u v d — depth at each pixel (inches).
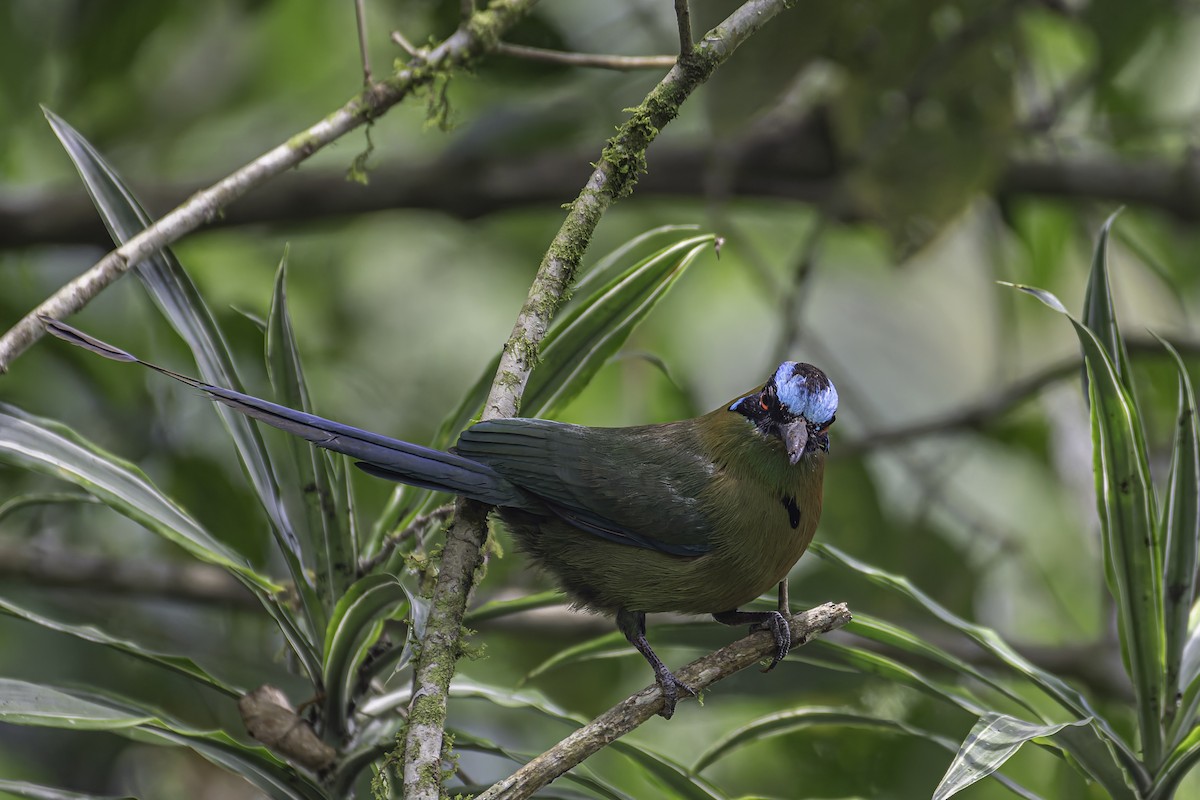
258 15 517.7
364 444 270.1
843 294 631.8
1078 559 547.5
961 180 453.7
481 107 546.3
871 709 395.2
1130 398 261.3
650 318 551.5
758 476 303.7
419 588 263.6
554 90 495.5
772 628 279.3
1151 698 268.4
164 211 491.5
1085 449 509.7
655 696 232.7
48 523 463.5
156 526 256.8
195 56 537.0
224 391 261.0
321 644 279.3
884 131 455.8
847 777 396.8
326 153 557.3
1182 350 471.5
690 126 570.9
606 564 299.4
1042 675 263.3
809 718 295.1
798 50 425.7
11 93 478.9
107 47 471.5
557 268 257.0
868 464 501.7
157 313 439.5
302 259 559.5
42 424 261.1
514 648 466.9
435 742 218.2
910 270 599.8
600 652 309.3
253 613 440.5
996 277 529.3
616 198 262.1
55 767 434.3
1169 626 268.2
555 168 494.9
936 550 482.3
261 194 490.6
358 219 527.5
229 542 448.8
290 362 283.3
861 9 433.7
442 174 493.4
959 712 394.9
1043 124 492.7
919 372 622.2
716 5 418.9
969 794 418.9
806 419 306.3
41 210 468.1
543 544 302.7
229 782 441.1
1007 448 545.6
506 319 579.5
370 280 580.1
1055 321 597.6
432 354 568.7
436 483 274.5
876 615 471.2
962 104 457.1
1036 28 554.3
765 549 302.8
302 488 279.7
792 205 551.2
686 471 301.7
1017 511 564.4
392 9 451.2
